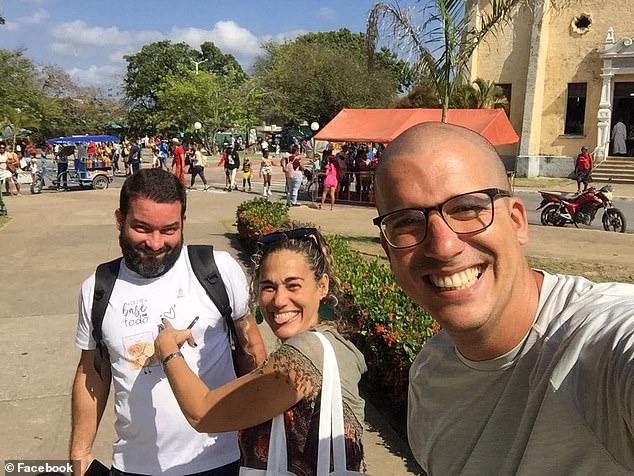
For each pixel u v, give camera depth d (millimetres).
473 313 1270
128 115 63688
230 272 2369
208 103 44906
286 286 1906
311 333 1814
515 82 26562
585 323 1170
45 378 4906
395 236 1335
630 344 1023
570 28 25516
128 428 2260
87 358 2375
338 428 1715
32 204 16797
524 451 1247
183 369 1966
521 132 26469
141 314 2262
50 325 6262
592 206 13922
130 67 72500
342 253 6766
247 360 2428
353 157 21016
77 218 14047
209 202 17781
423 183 1286
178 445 2234
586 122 25672
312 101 44312
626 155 26031
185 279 2322
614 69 24609
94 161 22781
